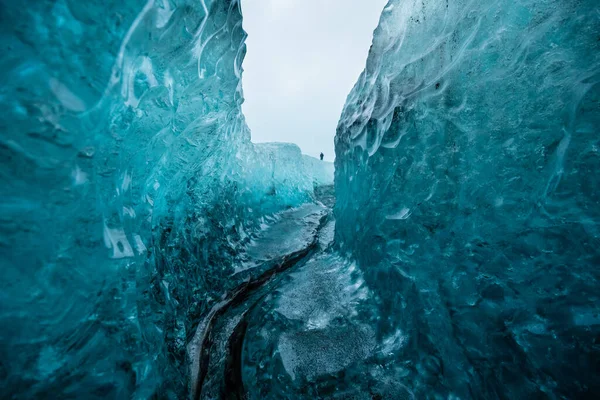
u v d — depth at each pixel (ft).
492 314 7.11
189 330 11.47
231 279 16.79
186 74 9.70
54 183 4.85
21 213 4.53
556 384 5.58
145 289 7.63
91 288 5.51
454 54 9.12
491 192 7.57
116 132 6.29
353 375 9.04
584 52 5.81
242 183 27.25
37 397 4.55
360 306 12.92
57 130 4.75
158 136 9.34
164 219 12.61
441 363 8.13
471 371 7.24
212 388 8.94
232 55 13.60
